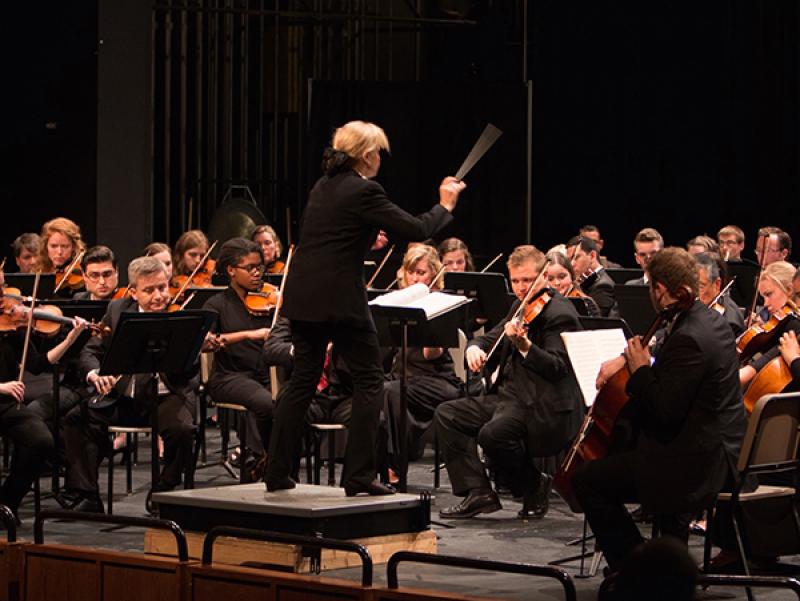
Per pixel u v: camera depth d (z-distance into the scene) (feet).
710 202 60.34
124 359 27.09
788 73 58.23
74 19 53.26
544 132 62.23
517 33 60.08
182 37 55.21
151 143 53.98
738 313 30.63
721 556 25.08
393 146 53.78
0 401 29.25
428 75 59.62
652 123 60.95
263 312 33.40
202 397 37.81
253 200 55.52
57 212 53.78
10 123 53.62
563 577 16.58
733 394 22.08
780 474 25.68
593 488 22.47
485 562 17.10
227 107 57.31
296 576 18.31
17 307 30.99
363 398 24.39
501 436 30.32
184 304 35.63
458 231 53.93
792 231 58.49
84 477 30.81
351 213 23.21
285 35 59.21
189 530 25.20
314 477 33.17
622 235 61.87
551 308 30.53
